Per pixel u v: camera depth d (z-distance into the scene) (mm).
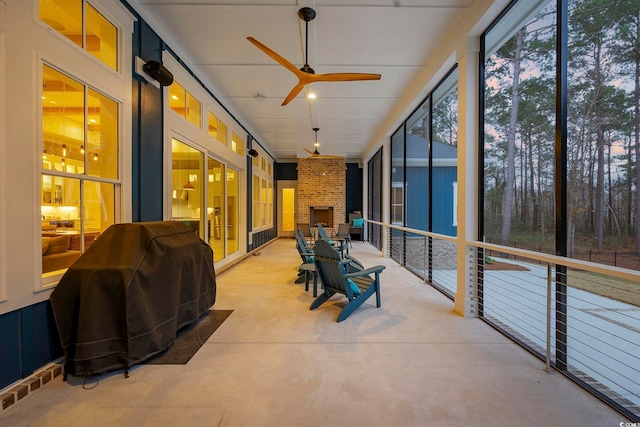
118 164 2553
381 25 3094
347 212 11062
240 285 4160
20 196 1691
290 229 11359
